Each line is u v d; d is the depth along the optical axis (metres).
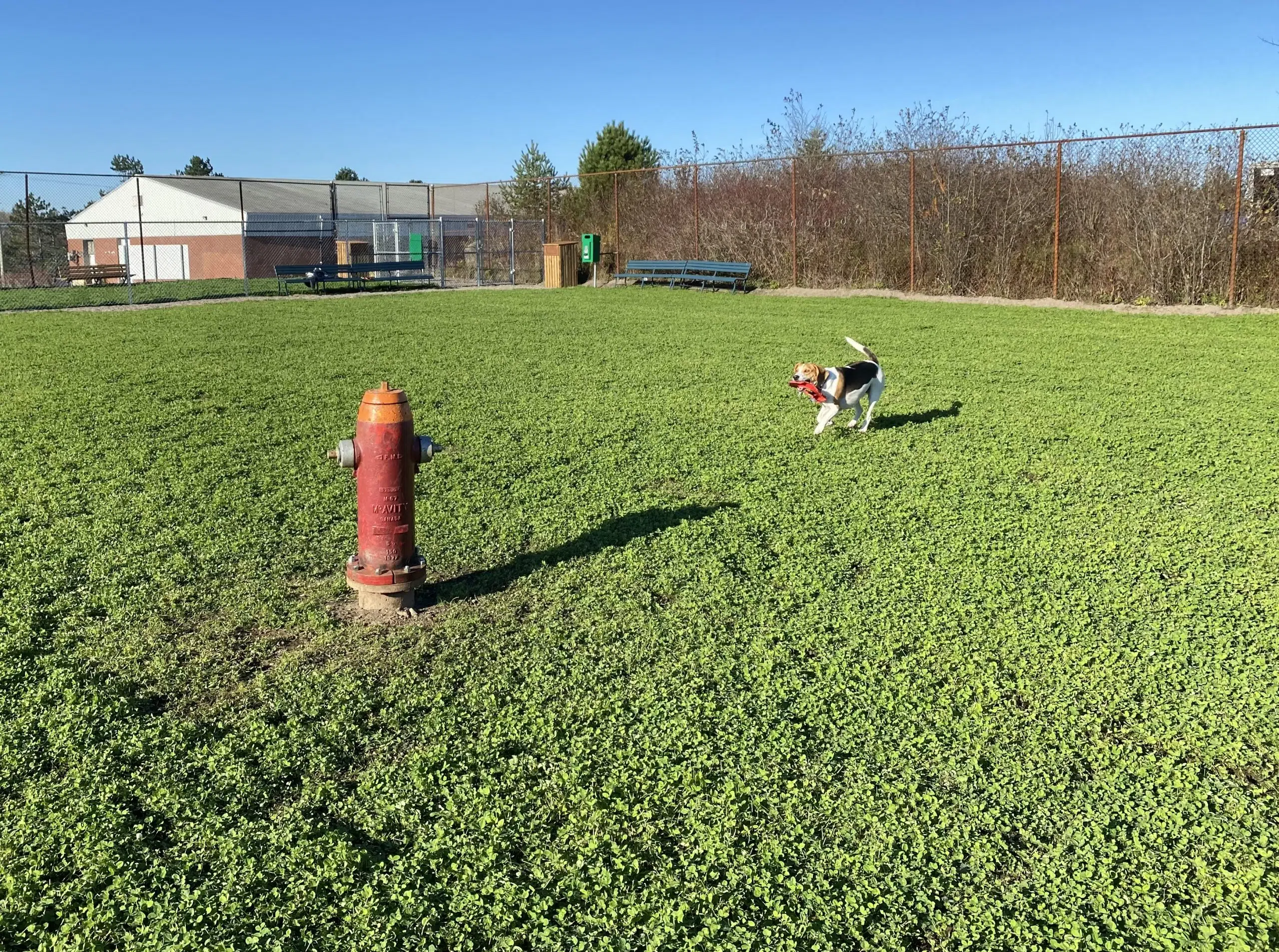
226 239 38.91
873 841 2.93
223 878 2.75
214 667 4.01
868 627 4.39
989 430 8.44
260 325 17.05
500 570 5.09
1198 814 3.07
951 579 4.96
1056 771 3.29
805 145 25.64
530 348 13.81
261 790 3.15
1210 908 2.69
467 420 8.79
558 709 3.68
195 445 7.70
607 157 40.91
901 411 9.27
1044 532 5.71
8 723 3.51
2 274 28.08
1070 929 2.59
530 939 2.57
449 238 36.75
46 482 6.57
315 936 2.56
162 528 5.67
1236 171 18.31
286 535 5.57
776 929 2.59
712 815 3.04
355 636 4.29
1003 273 21.67
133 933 2.55
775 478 6.88
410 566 4.55
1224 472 7.00
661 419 8.90
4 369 11.57
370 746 3.44
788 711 3.66
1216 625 4.39
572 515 6.00
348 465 4.40
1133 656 4.09
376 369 11.83
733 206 26.55
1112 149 19.70
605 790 3.14
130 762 3.30
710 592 4.78
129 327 16.67
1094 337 14.83
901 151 22.66
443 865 2.82
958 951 2.54
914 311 19.34
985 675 3.93
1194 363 12.07
